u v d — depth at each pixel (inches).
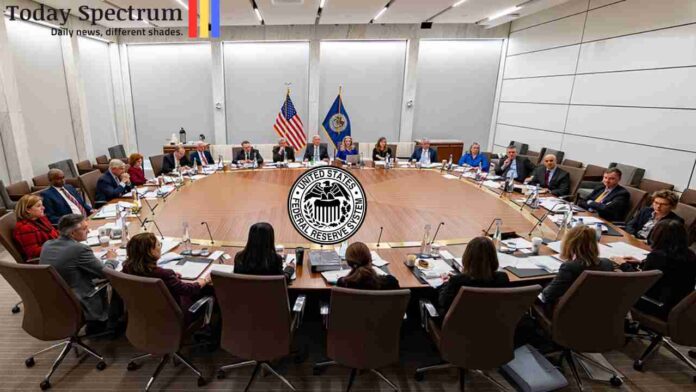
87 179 173.8
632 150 209.0
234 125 345.7
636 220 138.9
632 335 107.8
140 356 97.7
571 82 253.4
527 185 197.3
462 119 353.4
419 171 230.2
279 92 339.3
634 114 207.2
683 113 181.2
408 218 142.7
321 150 268.8
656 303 94.3
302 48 329.4
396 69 337.7
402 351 106.9
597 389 93.4
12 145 205.9
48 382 90.3
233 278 73.2
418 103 346.0
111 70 322.7
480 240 81.3
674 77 184.9
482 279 80.3
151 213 143.0
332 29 316.8
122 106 333.1
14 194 171.9
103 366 97.0
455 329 78.1
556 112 268.8
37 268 78.0
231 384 93.4
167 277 84.2
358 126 350.6
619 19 214.8
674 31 184.2
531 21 295.3
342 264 99.7
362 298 71.9
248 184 190.4
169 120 345.7
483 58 338.3
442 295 84.5
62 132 259.6
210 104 342.6
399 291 72.4
